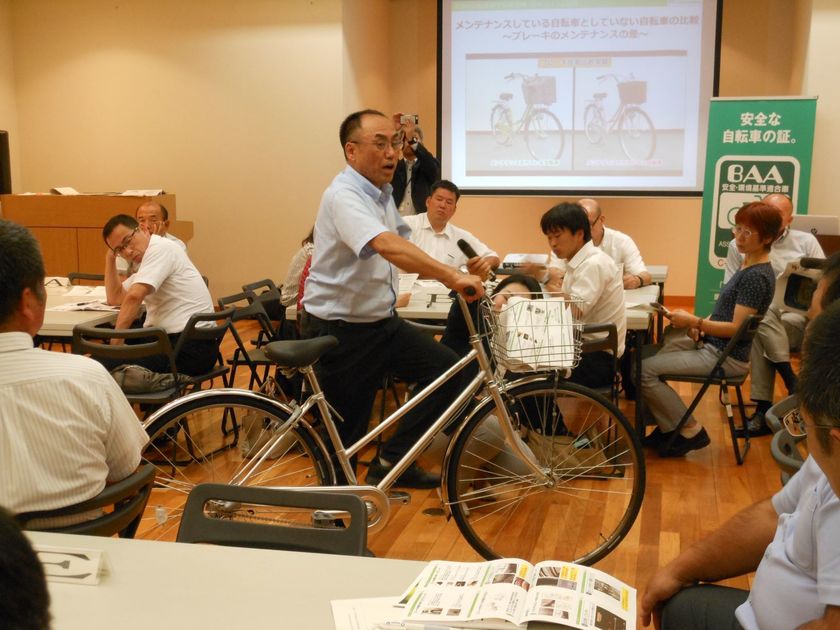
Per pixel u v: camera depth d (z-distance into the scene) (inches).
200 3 309.6
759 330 176.2
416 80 353.1
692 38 306.7
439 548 123.9
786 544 54.1
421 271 108.4
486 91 319.9
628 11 308.8
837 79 275.9
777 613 52.7
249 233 317.1
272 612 48.7
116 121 319.3
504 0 314.7
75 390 69.2
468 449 124.7
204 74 312.7
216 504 97.1
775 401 198.8
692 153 311.9
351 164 119.3
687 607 62.7
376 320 119.7
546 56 315.3
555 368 110.5
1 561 25.3
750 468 159.2
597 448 132.6
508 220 353.1
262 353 177.2
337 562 55.0
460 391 119.6
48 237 276.1
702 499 143.1
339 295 118.5
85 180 323.6
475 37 317.7
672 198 315.9
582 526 129.9
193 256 321.7
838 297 63.6
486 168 323.9
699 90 308.3
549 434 126.6
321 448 108.6
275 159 312.2
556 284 166.4
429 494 144.3
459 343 140.9
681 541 126.1
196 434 121.6
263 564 54.6
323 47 303.6
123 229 167.0
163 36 313.1
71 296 190.1
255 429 111.0
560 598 48.6
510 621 46.5
